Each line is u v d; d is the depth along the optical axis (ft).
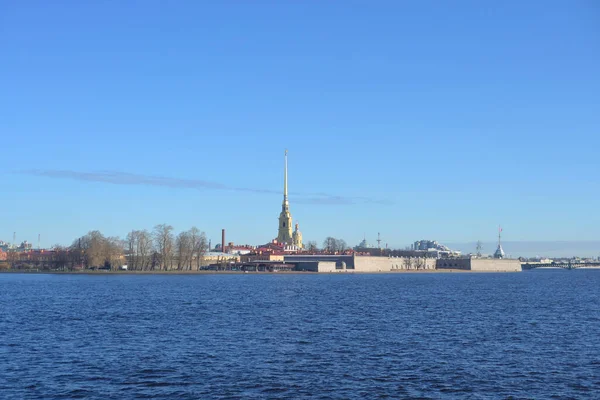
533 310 442.09
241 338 291.79
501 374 214.90
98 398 184.85
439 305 484.33
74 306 470.39
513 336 302.25
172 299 544.62
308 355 247.29
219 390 193.16
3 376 211.00
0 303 500.33
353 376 210.79
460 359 240.12
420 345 272.51
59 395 188.03
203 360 236.84
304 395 187.62
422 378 208.44
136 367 224.53
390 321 363.97
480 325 345.92
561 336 303.07
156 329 324.60
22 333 310.24
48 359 238.89
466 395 188.24
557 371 220.02
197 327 333.01
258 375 212.23
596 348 266.77
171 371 218.18
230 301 520.01
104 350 258.37
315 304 488.02
